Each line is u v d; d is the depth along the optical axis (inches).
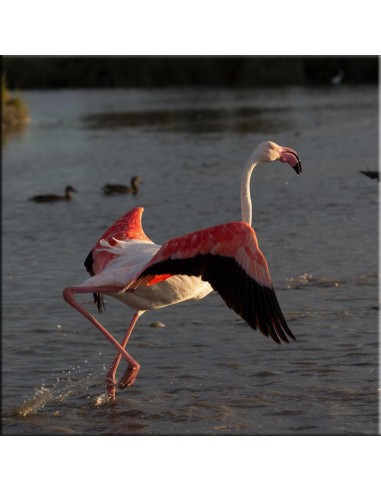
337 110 1718.8
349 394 347.6
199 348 417.7
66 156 1332.4
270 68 2687.0
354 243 629.0
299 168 348.5
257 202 831.7
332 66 2650.1
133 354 414.3
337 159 1077.8
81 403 352.5
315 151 1158.3
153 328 455.2
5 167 1248.2
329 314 457.1
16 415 340.2
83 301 517.3
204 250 298.5
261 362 391.5
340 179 930.1
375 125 1411.2
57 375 388.8
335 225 701.3
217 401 347.3
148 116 1861.5
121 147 1386.6
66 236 744.3
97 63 2942.9
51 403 352.8
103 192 989.8
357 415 326.0
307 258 587.5
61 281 571.8
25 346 430.9
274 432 311.9
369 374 369.1
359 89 2292.1
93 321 337.7
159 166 1154.7
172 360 401.4
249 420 325.7
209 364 393.1
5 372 393.4
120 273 323.6
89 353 420.8
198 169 1099.9
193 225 755.4
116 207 890.1
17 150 1432.1
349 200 810.8
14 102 1908.2
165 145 1368.1
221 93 2434.8
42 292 543.5
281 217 748.0
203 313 480.1
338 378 366.0
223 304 497.0
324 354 396.8
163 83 2871.6
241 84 2723.9
